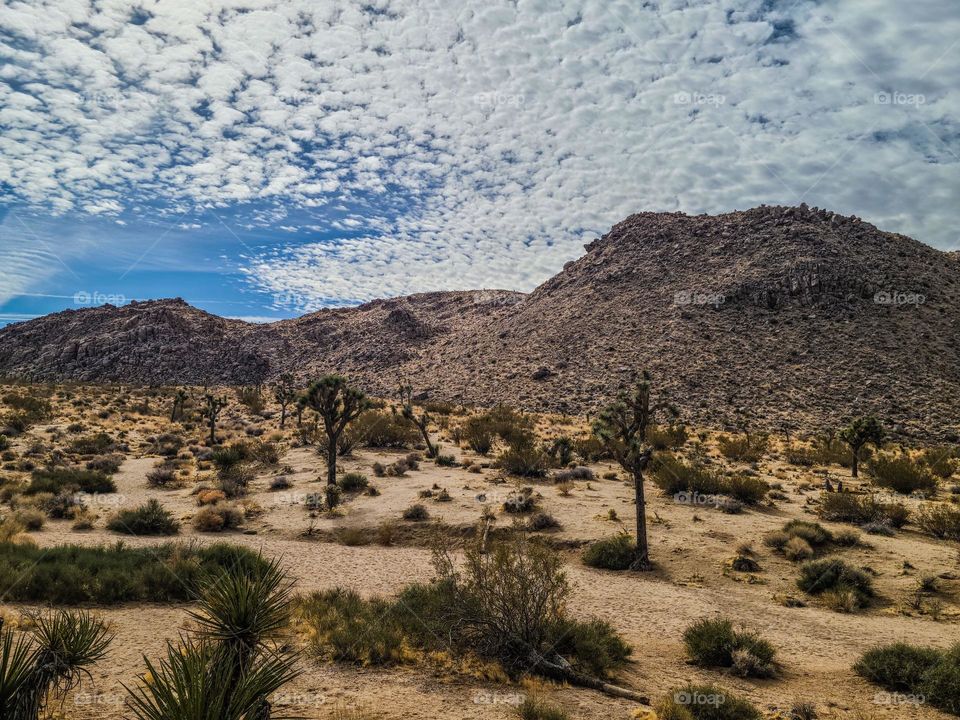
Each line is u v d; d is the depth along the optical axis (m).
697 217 148.50
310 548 20.64
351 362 175.12
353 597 13.11
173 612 11.97
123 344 174.88
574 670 9.86
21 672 4.50
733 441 46.00
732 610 14.64
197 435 56.22
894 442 59.69
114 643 9.66
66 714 6.69
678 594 15.90
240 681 3.59
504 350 129.62
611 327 114.81
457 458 42.97
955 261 115.44
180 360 173.50
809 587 16.16
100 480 30.64
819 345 88.06
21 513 22.16
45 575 12.62
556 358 111.94
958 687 8.92
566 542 20.80
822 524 22.88
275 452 43.28
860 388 75.31
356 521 24.09
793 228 121.06
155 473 33.38
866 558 18.20
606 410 19.11
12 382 89.38
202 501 28.09
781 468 40.50
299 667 9.22
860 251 111.75
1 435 41.94
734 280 109.50
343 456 42.06
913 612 14.42
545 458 37.59
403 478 33.53
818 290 100.81
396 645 10.30
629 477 34.34
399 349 175.38
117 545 17.30
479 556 11.47
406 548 21.16
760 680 10.38
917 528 22.00
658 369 90.94
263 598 4.94
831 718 8.50
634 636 12.74
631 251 145.00
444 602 11.22
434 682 9.01
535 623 10.46
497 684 9.16
